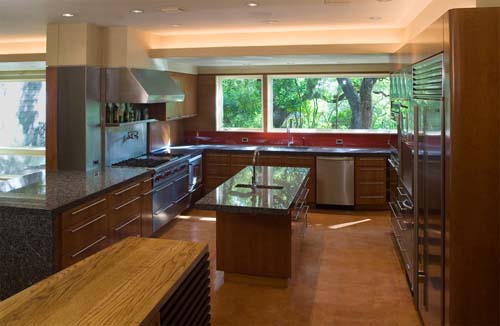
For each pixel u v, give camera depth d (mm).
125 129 5871
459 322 2471
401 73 4414
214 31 5582
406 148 3936
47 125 4965
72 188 4000
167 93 5742
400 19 4781
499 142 2365
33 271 3334
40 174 4711
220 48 5699
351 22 4953
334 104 7535
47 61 4898
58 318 1263
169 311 1463
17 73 7234
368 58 6152
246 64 7258
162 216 5523
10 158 7445
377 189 6727
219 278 4160
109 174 4742
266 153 6980
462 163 2402
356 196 6746
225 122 7910
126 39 5145
